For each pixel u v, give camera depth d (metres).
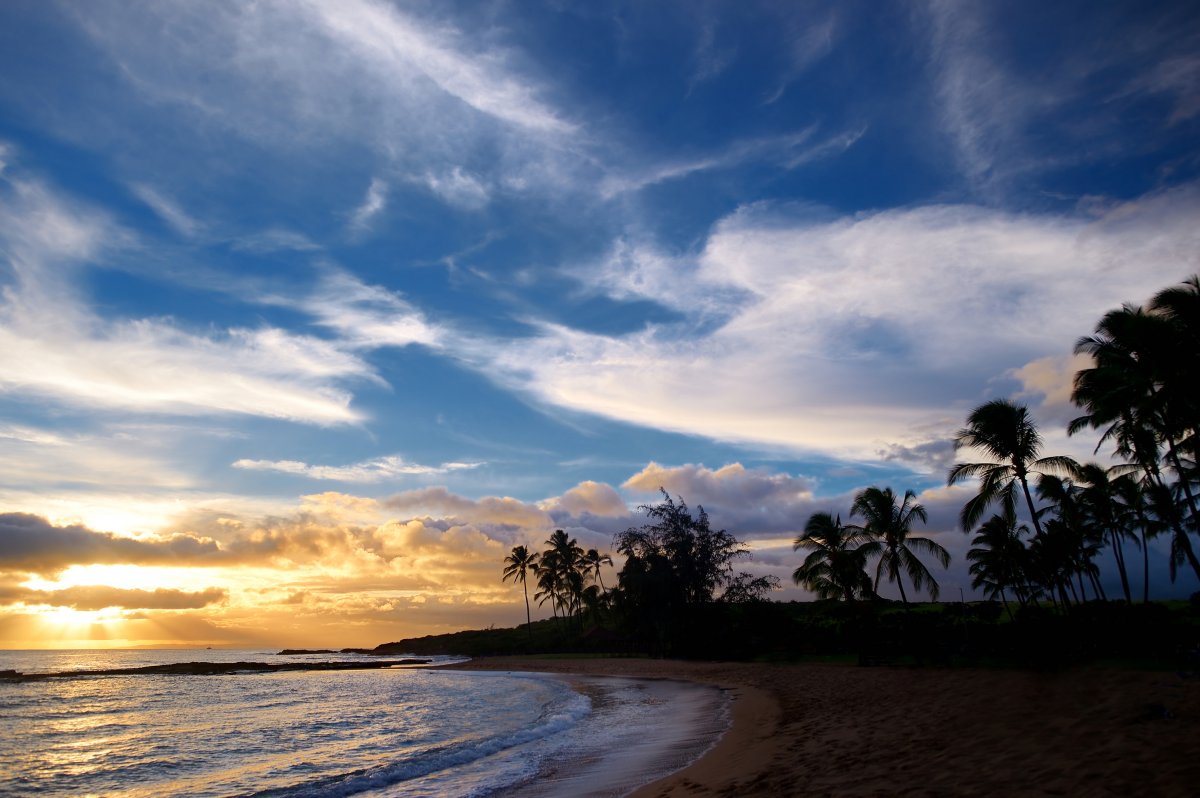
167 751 24.84
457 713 32.06
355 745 23.70
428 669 81.88
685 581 60.31
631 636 69.81
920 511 41.91
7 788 19.05
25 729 32.53
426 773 16.59
